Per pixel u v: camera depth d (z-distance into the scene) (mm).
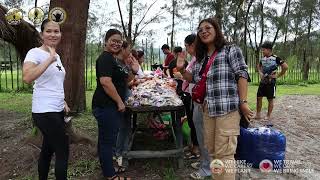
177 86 2969
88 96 6344
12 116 4496
